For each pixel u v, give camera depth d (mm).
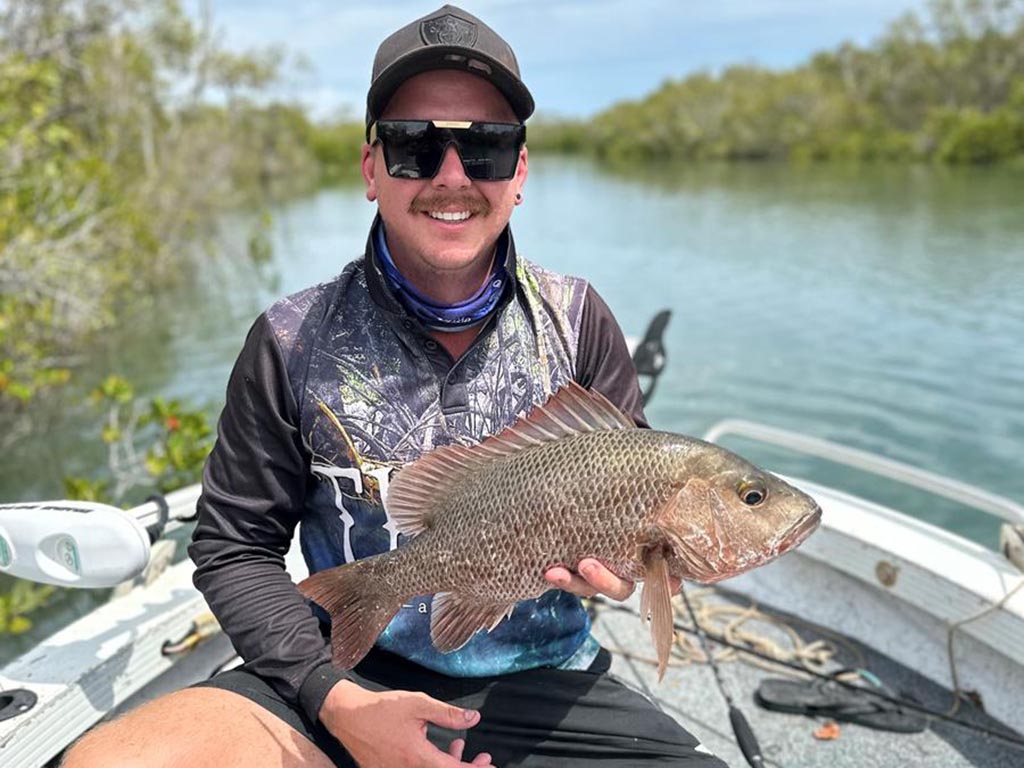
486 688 790
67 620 1973
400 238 736
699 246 8367
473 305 750
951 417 3451
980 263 6719
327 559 792
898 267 6688
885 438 3268
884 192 13555
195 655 1054
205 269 7141
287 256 8000
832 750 1026
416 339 753
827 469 3000
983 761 999
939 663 1140
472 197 721
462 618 698
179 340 4820
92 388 3756
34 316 3203
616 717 779
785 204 12117
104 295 4227
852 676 1150
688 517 647
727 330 4930
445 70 714
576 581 661
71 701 844
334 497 769
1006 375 3945
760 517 650
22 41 3768
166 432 2158
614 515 652
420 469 708
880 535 1134
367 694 688
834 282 6227
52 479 2838
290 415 758
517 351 781
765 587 1343
